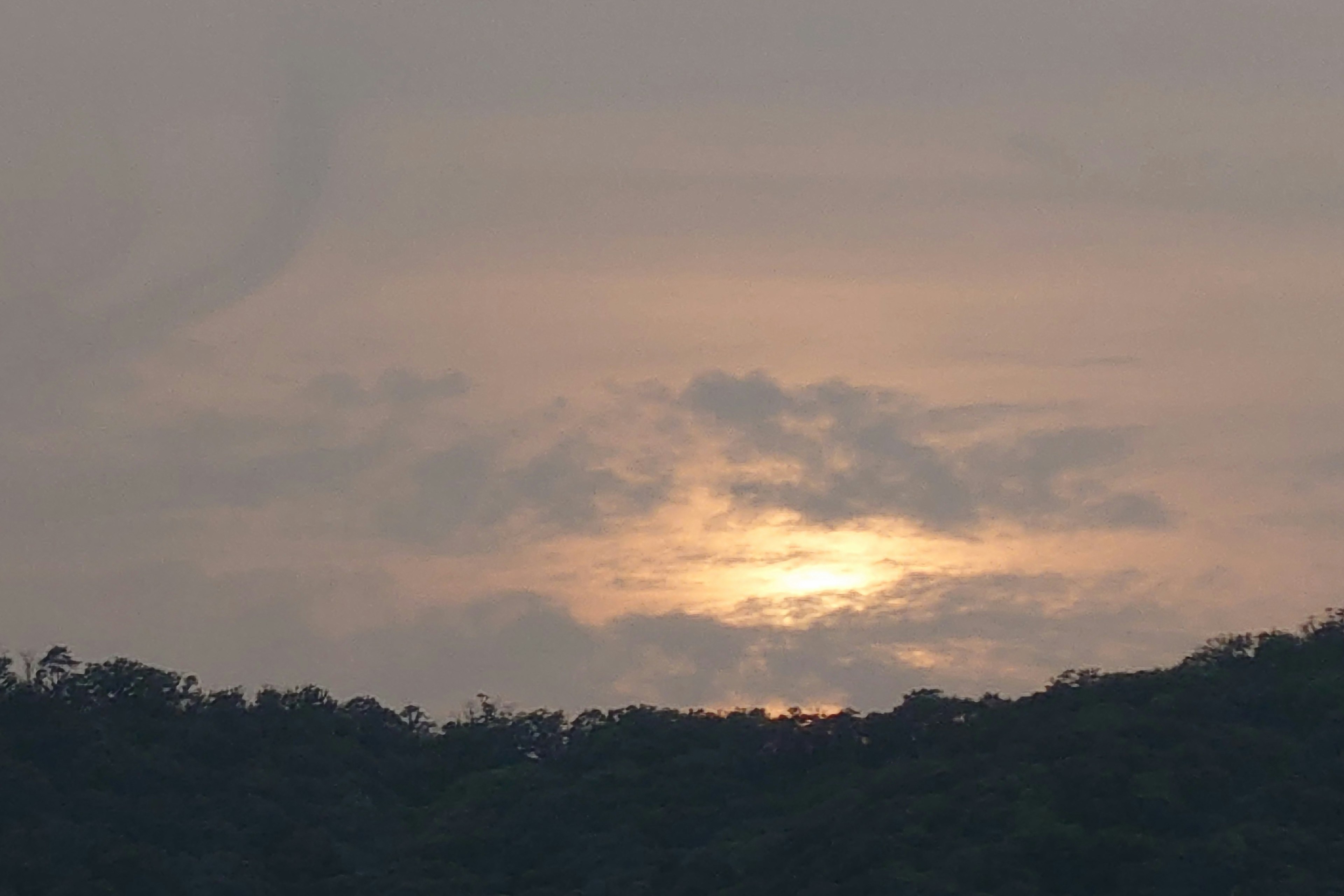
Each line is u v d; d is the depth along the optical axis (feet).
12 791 488.02
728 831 489.67
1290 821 420.77
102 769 510.58
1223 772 434.30
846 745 519.60
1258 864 402.93
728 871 454.81
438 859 499.10
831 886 425.69
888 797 465.47
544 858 496.23
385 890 475.72
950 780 463.42
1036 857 415.23
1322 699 462.60
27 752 511.40
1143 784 428.56
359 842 510.99
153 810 500.74
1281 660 490.08
